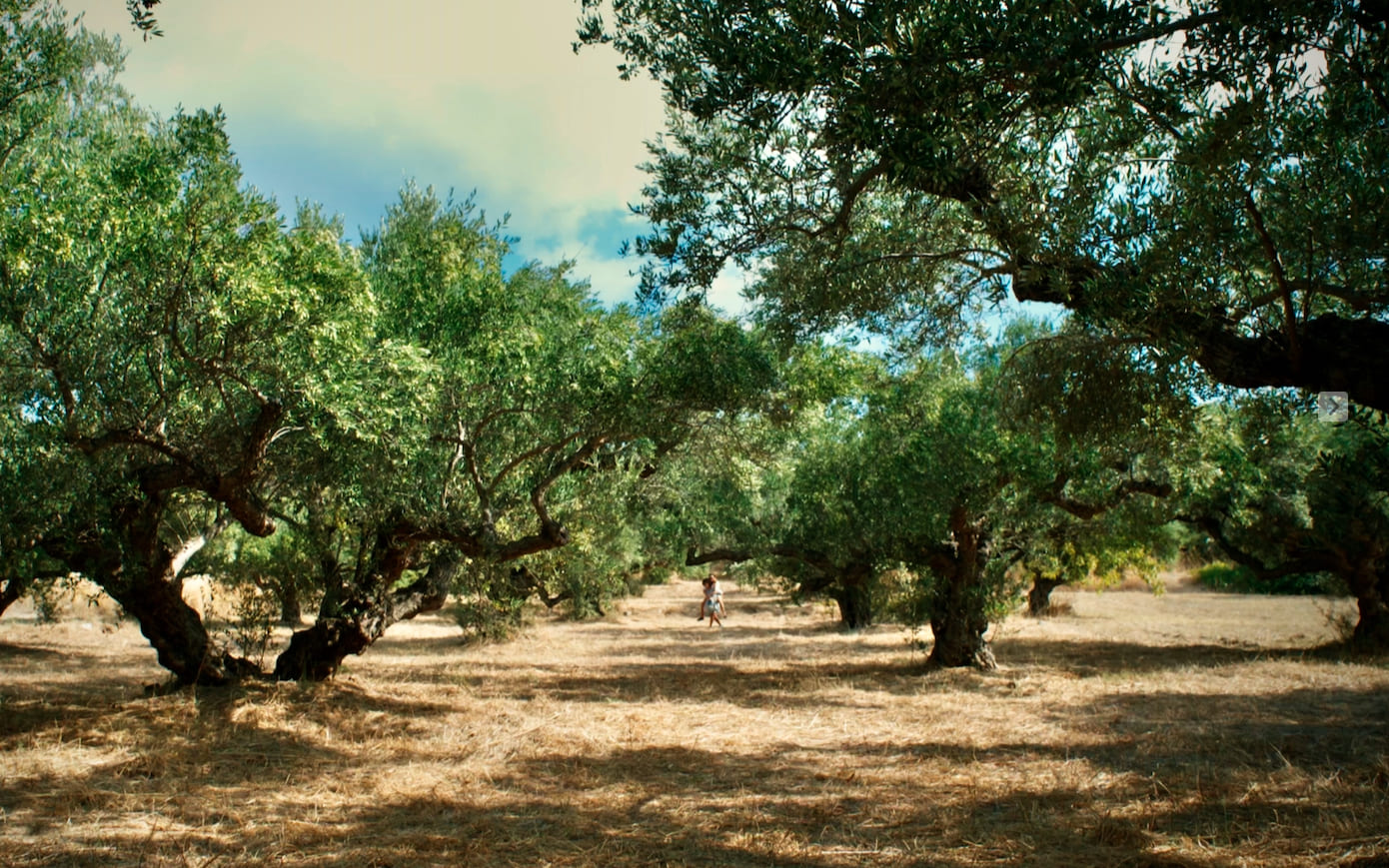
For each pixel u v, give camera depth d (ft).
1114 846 17.13
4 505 20.90
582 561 59.98
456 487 34.40
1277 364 14.49
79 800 20.13
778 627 83.71
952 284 25.50
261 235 21.45
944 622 50.06
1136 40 13.53
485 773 23.86
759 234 22.38
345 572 39.17
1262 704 34.65
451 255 31.96
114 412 24.25
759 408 32.04
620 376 29.63
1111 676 44.45
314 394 21.95
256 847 17.29
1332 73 13.71
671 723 32.55
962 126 14.64
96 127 26.37
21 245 19.33
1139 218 15.85
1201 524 59.72
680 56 17.24
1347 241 13.75
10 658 48.29
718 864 16.51
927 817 19.61
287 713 30.35
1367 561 52.47
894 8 13.67
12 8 19.66
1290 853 15.93
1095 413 19.74
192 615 33.94
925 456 44.21
